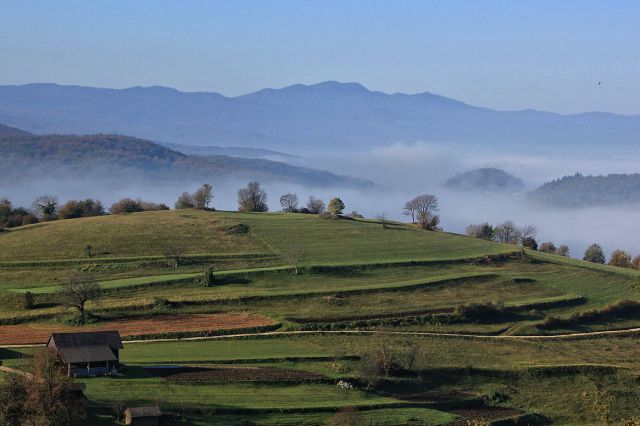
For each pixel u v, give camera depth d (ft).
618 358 449.06
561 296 556.10
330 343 437.99
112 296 510.99
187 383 354.74
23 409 276.21
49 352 330.95
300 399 350.64
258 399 345.31
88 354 354.74
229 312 489.67
